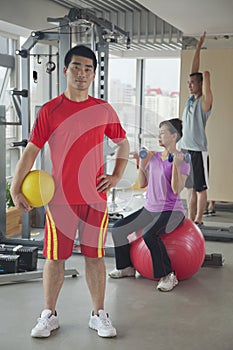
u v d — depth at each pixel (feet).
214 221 23.07
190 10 18.99
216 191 23.44
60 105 10.17
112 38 19.27
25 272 14.55
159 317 11.89
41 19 23.26
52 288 10.92
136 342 10.59
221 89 22.67
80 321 11.59
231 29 22.17
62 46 16.84
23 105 17.10
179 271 14.01
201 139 20.83
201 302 12.89
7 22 20.65
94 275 10.95
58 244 10.57
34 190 9.96
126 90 34.27
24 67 16.99
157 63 33.76
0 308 12.25
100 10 26.48
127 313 12.10
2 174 17.52
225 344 10.53
